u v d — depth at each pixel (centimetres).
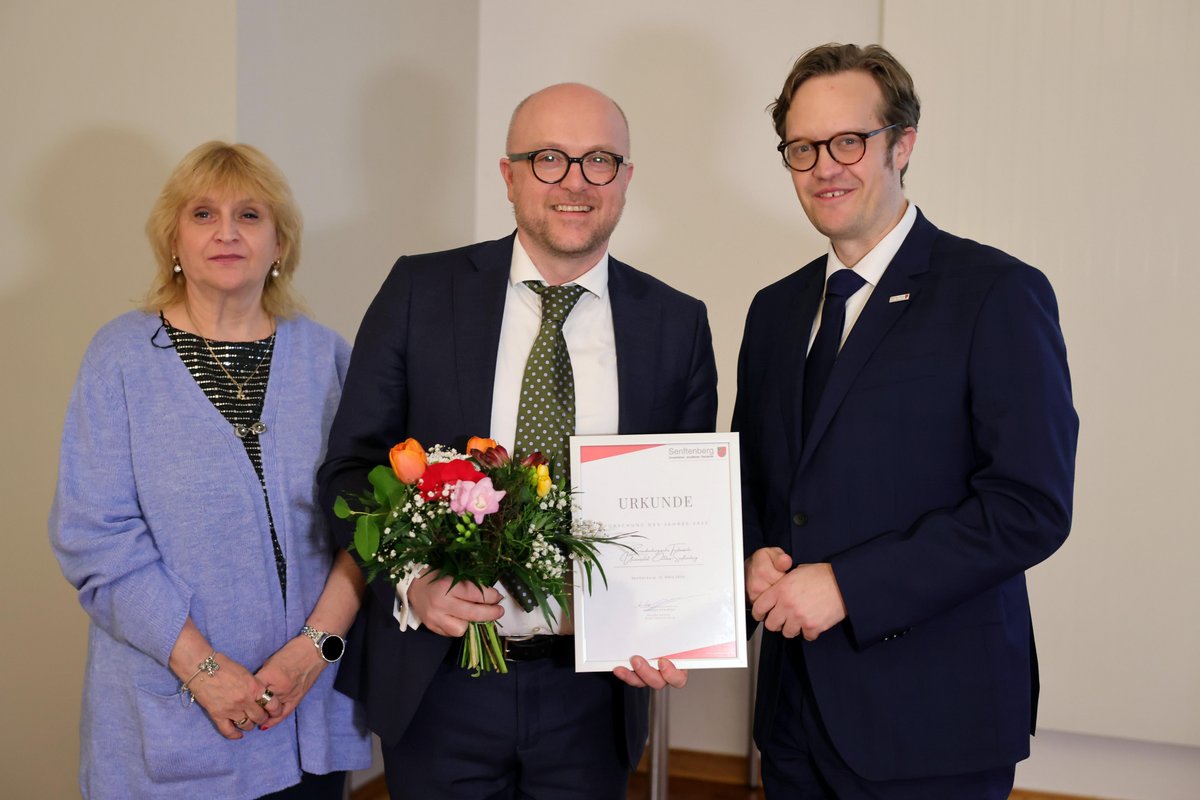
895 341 185
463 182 394
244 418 210
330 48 316
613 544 186
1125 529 331
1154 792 345
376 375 205
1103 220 329
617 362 204
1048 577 338
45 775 305
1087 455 333
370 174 337
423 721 201
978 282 182
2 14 303
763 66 367
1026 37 333
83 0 295
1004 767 185
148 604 194
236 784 200
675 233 377
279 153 296
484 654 188
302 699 209
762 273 370
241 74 281
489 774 201
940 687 180
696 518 188
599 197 197
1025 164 335
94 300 297
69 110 297
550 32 389
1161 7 323
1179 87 322
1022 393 173
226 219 206
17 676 307
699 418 213
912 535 176
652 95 378
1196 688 327
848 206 190
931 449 181
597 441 189
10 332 304
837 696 183
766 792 205
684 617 187
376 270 343
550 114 197
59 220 299
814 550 186
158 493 200
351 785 318
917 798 181
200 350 210
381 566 180
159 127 288
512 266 209
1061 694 338
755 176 369
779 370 204
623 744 205
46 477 303
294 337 221
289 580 209
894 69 192
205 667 194
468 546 169
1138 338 328
